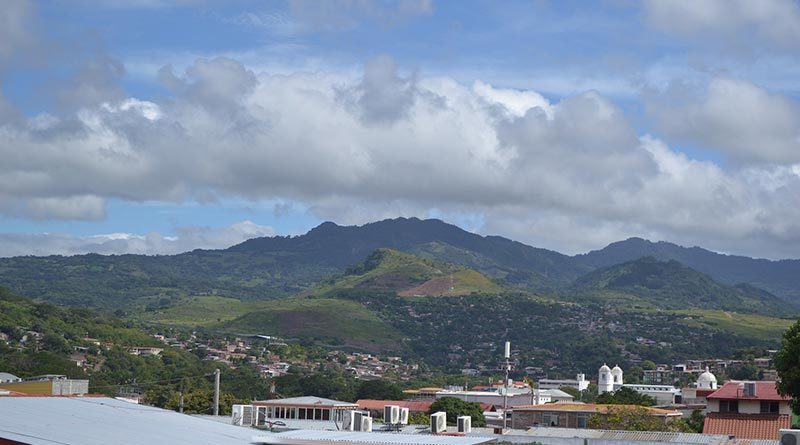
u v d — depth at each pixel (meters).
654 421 79.00
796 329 64.75
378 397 150.12
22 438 21.66
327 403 68.69
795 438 27.23
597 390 194.75
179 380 156.50
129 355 177.50
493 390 154.75
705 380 168.75
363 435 29.11
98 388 124.12
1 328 166.12
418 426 55.38
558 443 42.62
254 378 171.62
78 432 23.34
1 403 27.22
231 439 26.34
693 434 49.22
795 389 63.09
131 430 24.97
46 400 28.81
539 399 137.38
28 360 138.75
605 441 42.41
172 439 24.44
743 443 49.38
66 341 172.62
